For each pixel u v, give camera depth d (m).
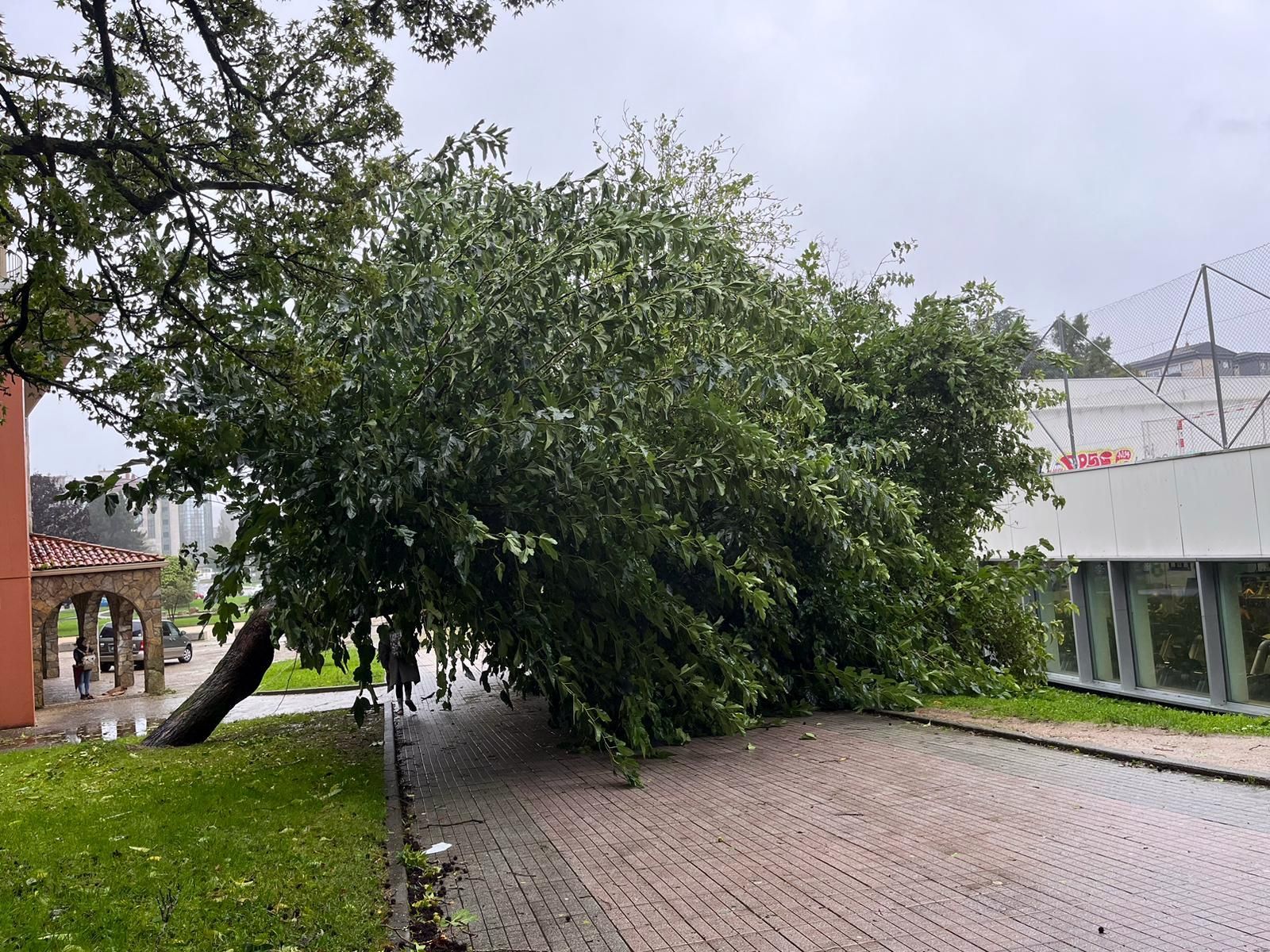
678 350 9.66
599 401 8.72
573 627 9.30
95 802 8.14
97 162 5.93
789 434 10.91
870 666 11.84
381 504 7.33
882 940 4.27
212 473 8.21
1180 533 13.55
